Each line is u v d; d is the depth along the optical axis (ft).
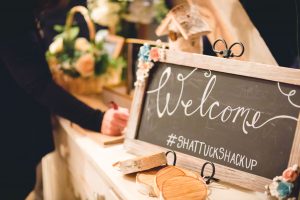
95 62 6.70
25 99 5.73
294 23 4.33
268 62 4.67
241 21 4.83
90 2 7.05
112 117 5.21
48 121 6.28
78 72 6.65
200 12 5.35
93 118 5.37
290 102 3.68
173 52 4.42
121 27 7.28
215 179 4.16
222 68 4.06
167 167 4.00
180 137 4.33
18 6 4.99
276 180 3.51
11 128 5.64
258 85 3.88
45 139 6.20
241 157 3.90
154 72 4.65
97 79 6.85
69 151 6.18
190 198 3.42
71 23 7.09
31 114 5.85
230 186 4.05
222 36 5.11
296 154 3.54
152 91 4.64
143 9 6.91
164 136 4.46
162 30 4.93
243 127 3.93
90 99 6.65
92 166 5.10
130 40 6.10
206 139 4.15
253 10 4.68
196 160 4.13
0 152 5.64
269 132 3.77
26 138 5.82
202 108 4.23
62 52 6.57
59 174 7.22
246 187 3.81
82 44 6.59
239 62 3.94
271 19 4.53
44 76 5.28
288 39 4.42
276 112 3.75
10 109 5.59
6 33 4.96
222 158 4.01
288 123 3.68
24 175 5.91
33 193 8.45
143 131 4.64
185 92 4.38
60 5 5.82
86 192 5.61
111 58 6.86
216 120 4.12
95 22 7.08
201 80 4.27
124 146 4.73
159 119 4.54
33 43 5.20
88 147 4.99
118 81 7.07
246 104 3.94
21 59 5.08
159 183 3.68
